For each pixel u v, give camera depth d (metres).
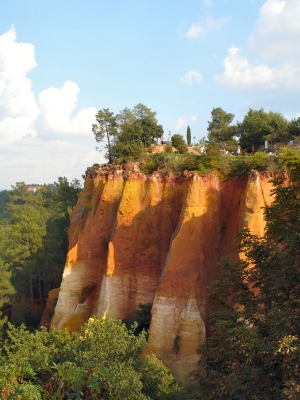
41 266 49.41
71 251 35.22
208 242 28.31
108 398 15.45
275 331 12.95
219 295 16.81
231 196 29.30
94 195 37.66
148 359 20.69
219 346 15.27
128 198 32.59
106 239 34.84
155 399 18.84
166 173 32.47
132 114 48.78
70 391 14.62
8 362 17.45
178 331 25.84
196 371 15.93
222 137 53.16
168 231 31.27
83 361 17.47
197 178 28.61
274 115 50.34
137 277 31.64
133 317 29.88
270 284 15.05
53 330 24.78
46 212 56.59
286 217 15.89
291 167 18.08
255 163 28.09
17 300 46.53
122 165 36.22
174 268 27.12
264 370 13.69
